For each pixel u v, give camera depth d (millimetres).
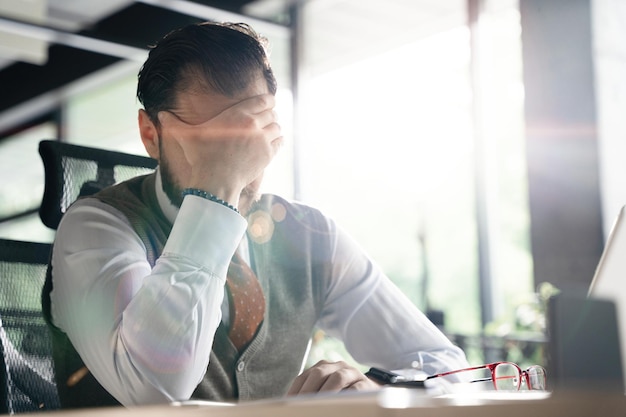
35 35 4629
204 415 593
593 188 3652
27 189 5891
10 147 5980
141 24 5199
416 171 5516
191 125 1451
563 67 3773
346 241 1737
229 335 1480
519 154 5664
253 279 1537
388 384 1029
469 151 4773
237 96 1462
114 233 1391
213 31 1471
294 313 1611
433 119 5422
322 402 535
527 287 5441
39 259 1435
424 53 5496
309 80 5328
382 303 1707
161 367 1222
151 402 1220
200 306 1279
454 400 537
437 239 5547
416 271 5676
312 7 5336
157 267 1304
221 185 1423
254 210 1588
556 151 3791
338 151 5434
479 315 4648
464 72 4836
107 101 5473
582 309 635
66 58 5617
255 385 1516
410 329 1679
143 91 1492
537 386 1004
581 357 627
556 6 3803
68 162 1488
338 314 1710
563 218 3746
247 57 1469
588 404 556
